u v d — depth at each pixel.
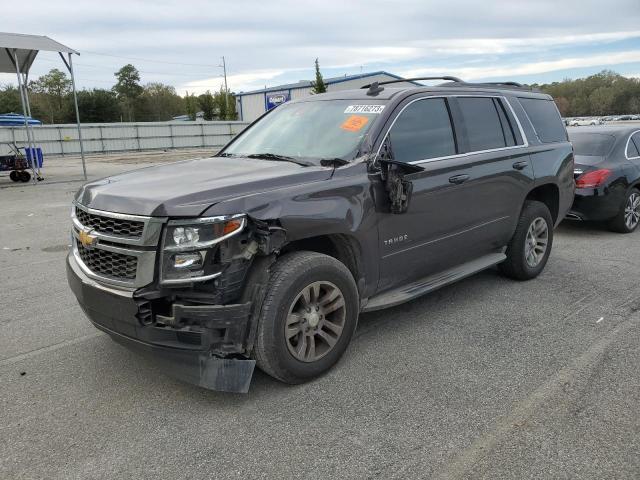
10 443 2.98
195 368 3.15
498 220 5.12
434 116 4.55
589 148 8.50
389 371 3.76
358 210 3.72
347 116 4.35
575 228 8.83
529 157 5.44
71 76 17.94
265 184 3.41
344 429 3.07
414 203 4.17
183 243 3.01
